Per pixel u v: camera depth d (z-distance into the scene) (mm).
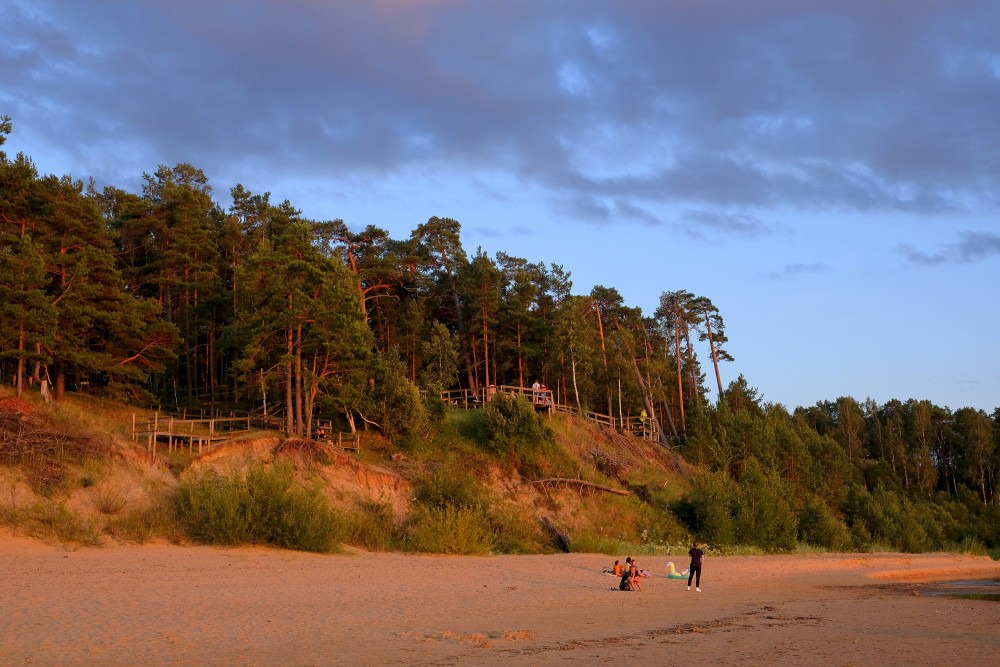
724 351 91250
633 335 85625
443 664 13398
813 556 51125
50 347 40219
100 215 47219
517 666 13297
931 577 42562
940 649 16156
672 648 15648
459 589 24984
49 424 34344
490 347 71688
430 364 61844
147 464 35875
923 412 108625
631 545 45219
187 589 21828
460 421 53750
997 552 73500
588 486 50625
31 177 46406
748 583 33219
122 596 20031
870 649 15961
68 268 44750
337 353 46594
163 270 58688
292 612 18969
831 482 78125
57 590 20359
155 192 72812
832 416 129250
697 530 51750
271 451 40688
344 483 41312
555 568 33062
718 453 67375
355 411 50719
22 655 13258
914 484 101438
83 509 31094
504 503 45750
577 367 67875
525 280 72188
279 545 32531
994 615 23125
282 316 44531
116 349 46625
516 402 53312
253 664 13133
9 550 26406
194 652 14016
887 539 67125
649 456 63156
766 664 13961
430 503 41375
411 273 69125
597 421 63406
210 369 61594
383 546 36156
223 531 31469
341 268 51156
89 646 14148
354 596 22172
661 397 78375
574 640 16516
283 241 47188
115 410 47312
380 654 14273
